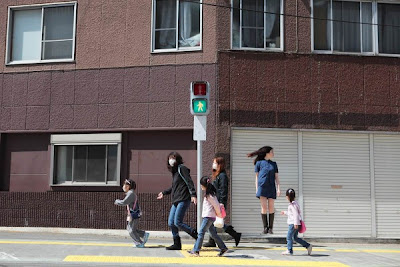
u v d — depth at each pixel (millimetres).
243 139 12500
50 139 13156
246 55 12742
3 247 9461
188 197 9211
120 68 13047
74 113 13102
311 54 12961
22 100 13398
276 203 12383
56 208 12836
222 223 8781
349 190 12711
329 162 12727
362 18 13445
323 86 12898
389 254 10195
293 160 12602
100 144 12922
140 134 12883
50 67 13383
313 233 12445
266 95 12664
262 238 12117
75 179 13016
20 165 13312
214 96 12484
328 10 13305
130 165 12812
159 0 13211
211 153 12289
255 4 13062
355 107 12938
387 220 12742
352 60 13125
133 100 12867
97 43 13250
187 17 13023
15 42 13812
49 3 13609
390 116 13055
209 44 12719
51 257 8469
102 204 12656
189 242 11688
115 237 12078
